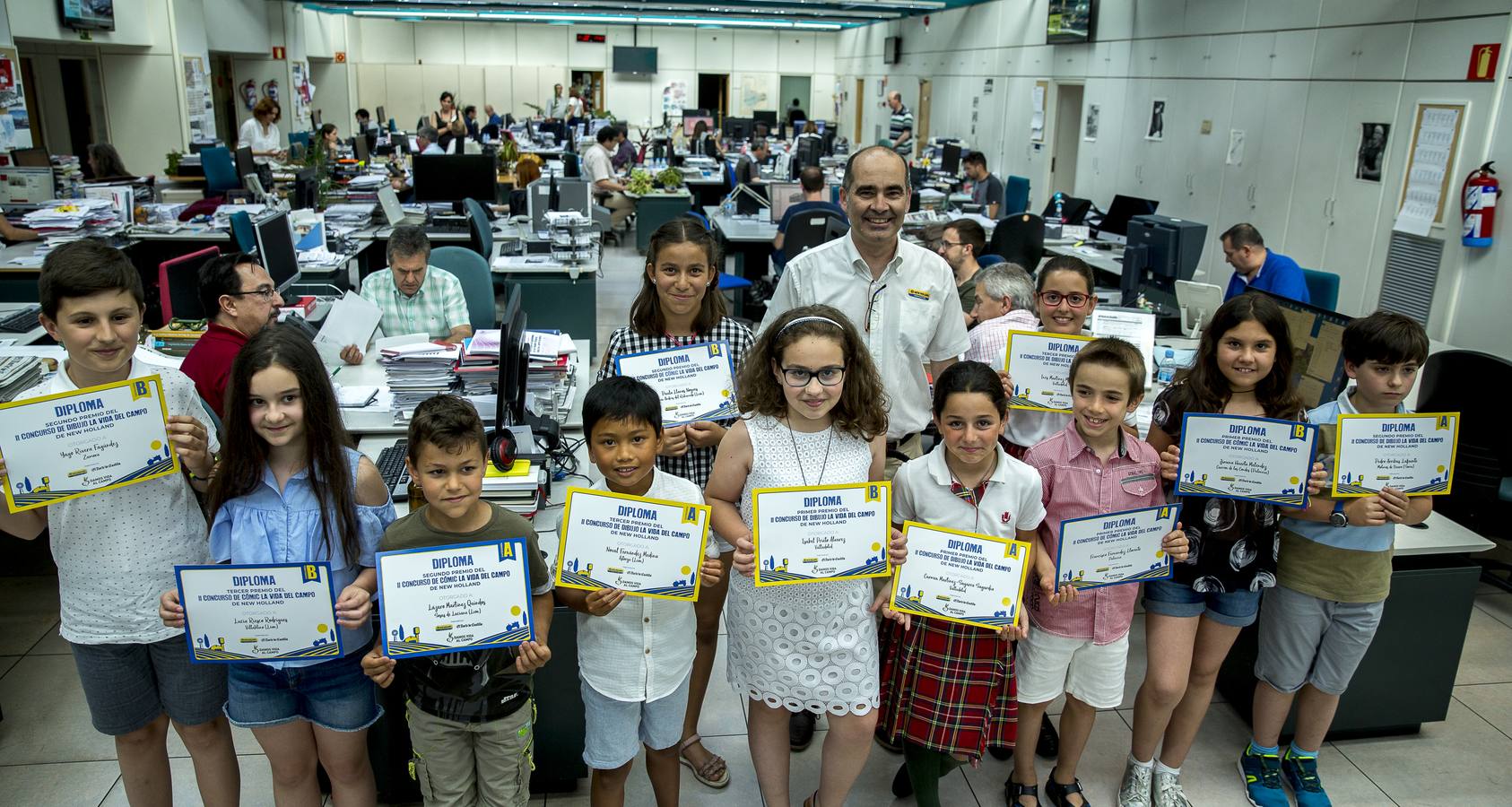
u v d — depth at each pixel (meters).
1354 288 6.56
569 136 14.75
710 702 2.76
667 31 20.89
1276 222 7.42
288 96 15.63
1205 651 2.22
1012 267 3.07
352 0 14.76
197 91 11.80
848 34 20.30
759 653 1.92
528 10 16.59
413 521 1.74
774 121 17.42
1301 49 7.04
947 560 1.91
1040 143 11.80
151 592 1.75
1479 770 2.56
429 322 3.91
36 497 1.60
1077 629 2.10
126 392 1.64
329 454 1.69
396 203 6.95
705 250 2.21
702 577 1.80
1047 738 2.58
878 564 1.82
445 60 20.55
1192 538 2.10
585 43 20.80
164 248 6.34
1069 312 2.52
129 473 1.67
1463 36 5.52
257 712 1.74
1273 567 2.11
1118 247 6.89
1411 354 2.02
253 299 2.74
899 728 2.07
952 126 14.79
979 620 1.91
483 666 1.74
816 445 1.87
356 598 1.67
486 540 1.73
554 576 1.85
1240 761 2.52
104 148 7.80
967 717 2.01
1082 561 1.97
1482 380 3.34
